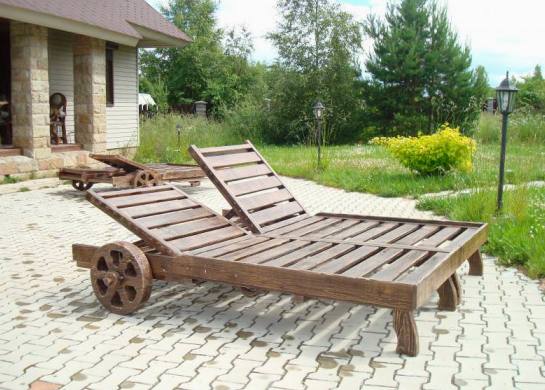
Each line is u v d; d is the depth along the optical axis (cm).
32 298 504
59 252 671
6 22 1342
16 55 1206
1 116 1366
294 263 433
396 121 2506
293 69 2566
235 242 504
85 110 1414
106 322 445
